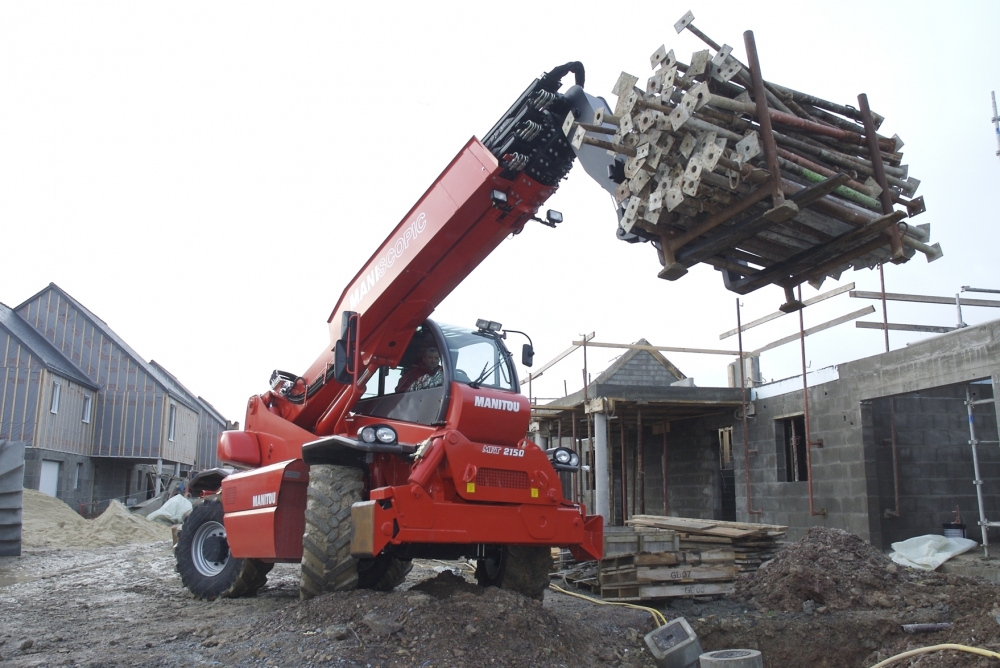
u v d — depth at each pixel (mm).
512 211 6145
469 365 6727
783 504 13070
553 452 6984
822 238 4832
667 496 15047
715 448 15305
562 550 9648
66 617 6848
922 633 6602
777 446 13375
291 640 5113
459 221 6191
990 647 5723
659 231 4820
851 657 6695
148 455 31359
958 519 11234
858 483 11562
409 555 6520
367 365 6910
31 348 27016
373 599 5484
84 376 31266
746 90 4504
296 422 7684
